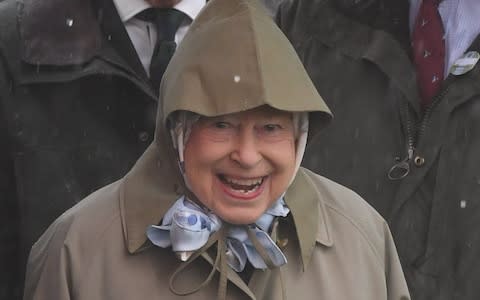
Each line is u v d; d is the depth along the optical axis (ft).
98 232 25.31
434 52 36.37
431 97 36.09
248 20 24.06
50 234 26.37
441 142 35.63
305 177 27.25
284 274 25.99
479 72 35.45
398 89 36.76
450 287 35.35
